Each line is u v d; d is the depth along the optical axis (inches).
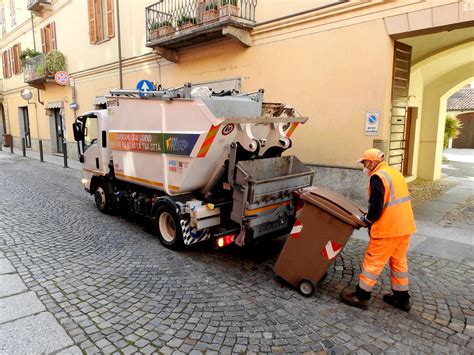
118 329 121.6
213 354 109.4
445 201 305.3
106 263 177.6
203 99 168.9
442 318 129.3
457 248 196.4
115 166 237.3
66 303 138.1
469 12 211.0
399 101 273.7
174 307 136.3
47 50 687.7
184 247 199.2
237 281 159.2
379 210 125.5
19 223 244.1
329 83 280.7
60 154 708.0
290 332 120.8
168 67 431.5
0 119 1038.4
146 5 442.3
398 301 134.6
